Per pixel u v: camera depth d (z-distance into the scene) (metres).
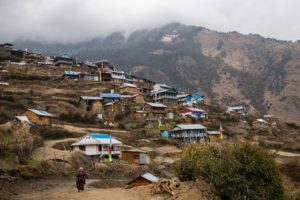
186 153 26.58
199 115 106.06
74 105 92.56
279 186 21.17
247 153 21.41
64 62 130.25
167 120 95.12
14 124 54.12
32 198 25.95
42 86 102.62
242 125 115.75
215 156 23.66
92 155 58.50
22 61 125.81
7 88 93.62
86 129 72.94
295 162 57.19
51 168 45.00
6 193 27.86
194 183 22.55
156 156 66.75
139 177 33.03
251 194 20.33
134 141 73.38
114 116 90.00
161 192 23.48
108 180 43.16
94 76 120.62
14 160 41.75
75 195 26.81
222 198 21.16
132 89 113.00
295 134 109.19
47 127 67.19
